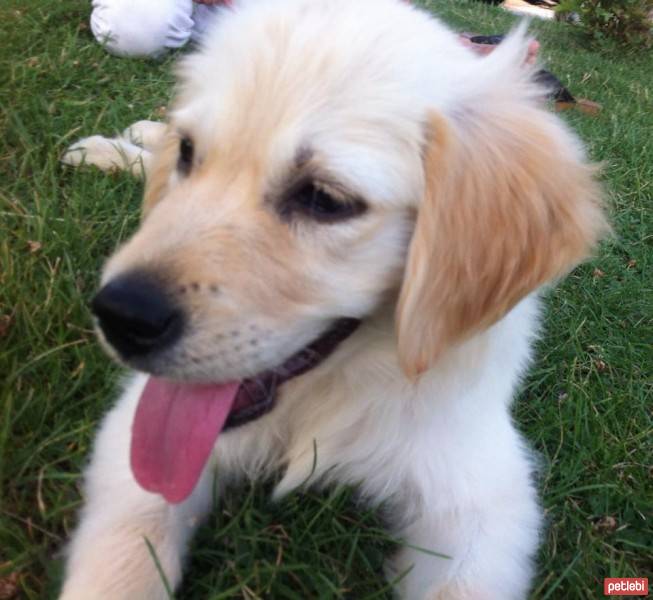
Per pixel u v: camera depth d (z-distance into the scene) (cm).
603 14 113
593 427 31
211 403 21
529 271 23
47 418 25
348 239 20
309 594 22
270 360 20
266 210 20
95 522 22
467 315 22
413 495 25
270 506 25
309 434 25
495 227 22
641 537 27
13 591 20
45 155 40
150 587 21
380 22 22
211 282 19
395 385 24
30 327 28
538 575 25
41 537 22
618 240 46
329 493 26
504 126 23
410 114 21
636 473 29
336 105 20
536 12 168
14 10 57
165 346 19
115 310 18
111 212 37
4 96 44
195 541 23
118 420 24
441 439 24
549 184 23
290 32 21
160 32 56
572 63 97
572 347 36
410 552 24
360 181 20
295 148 20
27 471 23
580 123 65
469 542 24
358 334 23
